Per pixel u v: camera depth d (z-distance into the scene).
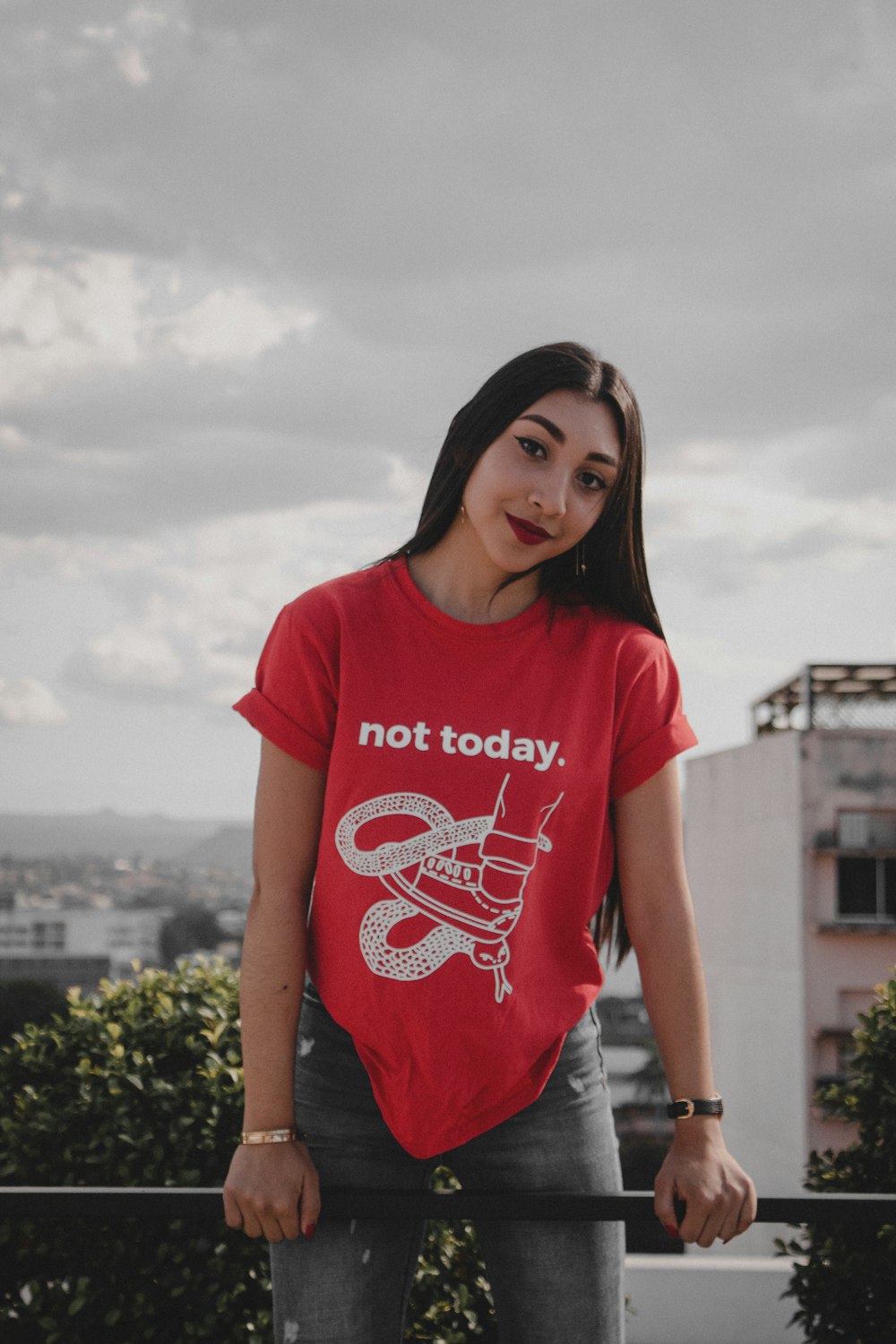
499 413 1.58
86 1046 3.51
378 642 1.56
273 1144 1.49
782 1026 23.81
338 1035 1.60
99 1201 1.50
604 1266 1.61
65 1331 3.28
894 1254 3.40
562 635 1.60
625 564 1.68
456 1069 1.49
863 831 23.31
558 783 1.54
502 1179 1.58
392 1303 1.62
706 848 28.56
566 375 1.56
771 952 24.48
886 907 23.20
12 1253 3.31
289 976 1.53
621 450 1.60
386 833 1.51
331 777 1.54
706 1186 1.50
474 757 1.52
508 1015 1.50
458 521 1.63
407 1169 1.60
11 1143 3.35
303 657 1.57
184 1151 3.33
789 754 23.78
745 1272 4.47
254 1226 1.48
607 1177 1.62
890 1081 3.50
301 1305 1.54
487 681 1.55
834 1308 3.47
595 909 1.65
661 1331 4.43
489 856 1.50
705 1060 1.60
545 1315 1.60
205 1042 3.50
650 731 1.64
